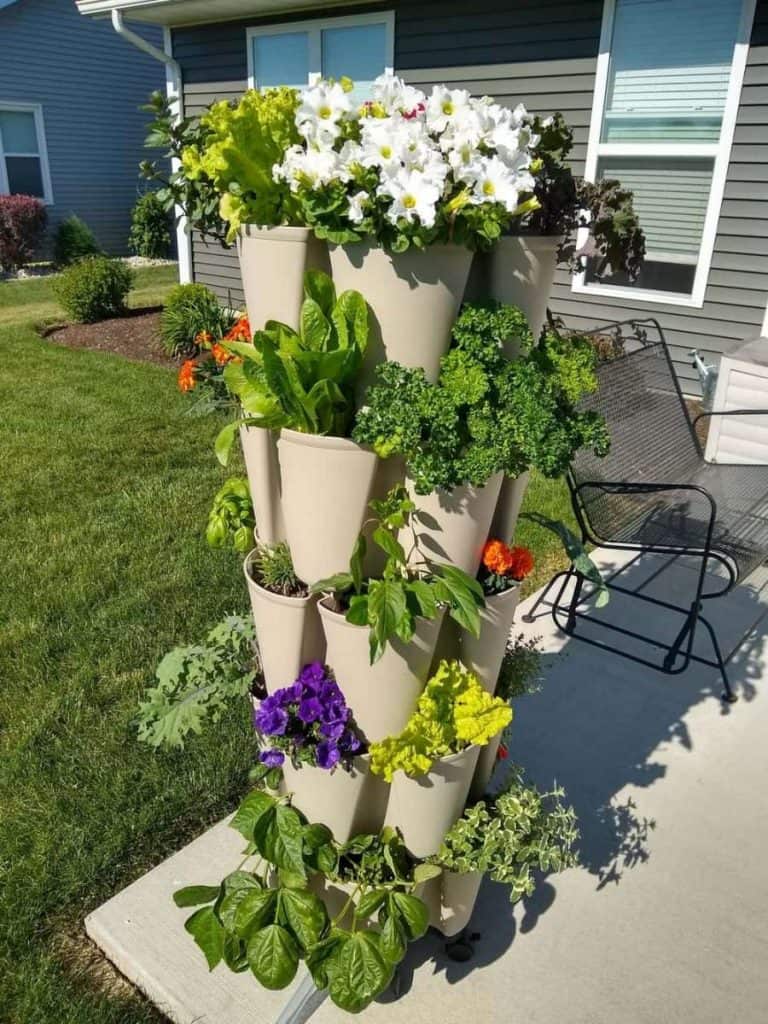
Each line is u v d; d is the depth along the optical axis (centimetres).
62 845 200
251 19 766
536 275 140
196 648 200
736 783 233
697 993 174
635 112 560
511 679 181
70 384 596
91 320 825
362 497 137
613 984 175
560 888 199
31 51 1261
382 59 689
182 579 323
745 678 280
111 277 827
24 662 270
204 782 221
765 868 206
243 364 138
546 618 311
